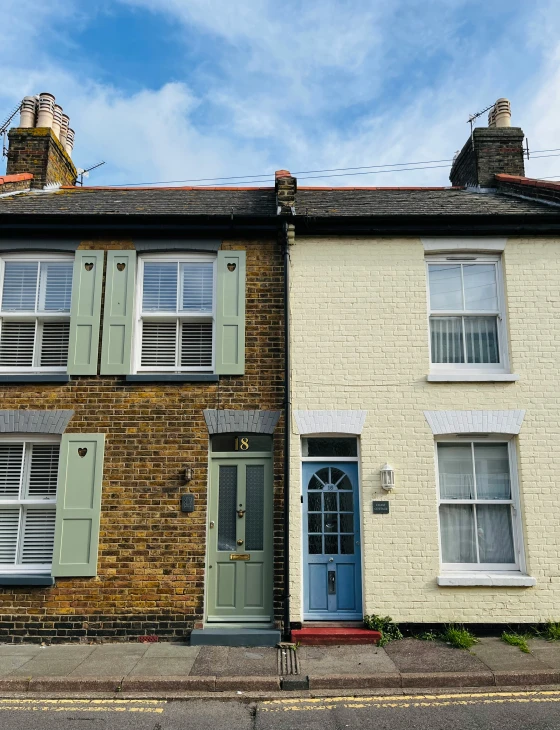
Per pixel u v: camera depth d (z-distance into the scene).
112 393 8.82
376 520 8.54
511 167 11.49
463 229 9.30
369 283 9.28
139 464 8.60
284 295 9.16
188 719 5.89
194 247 9.33
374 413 8.84
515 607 8.30
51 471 8.81
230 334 9.02
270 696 6.45
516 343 9.06
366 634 7.98
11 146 11.60
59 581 8.30
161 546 8.38
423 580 8.38
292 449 8.71
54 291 9.38
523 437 8.75
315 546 8.66
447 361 9.27
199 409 8.77
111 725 5.74
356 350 9.05
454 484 8.88
